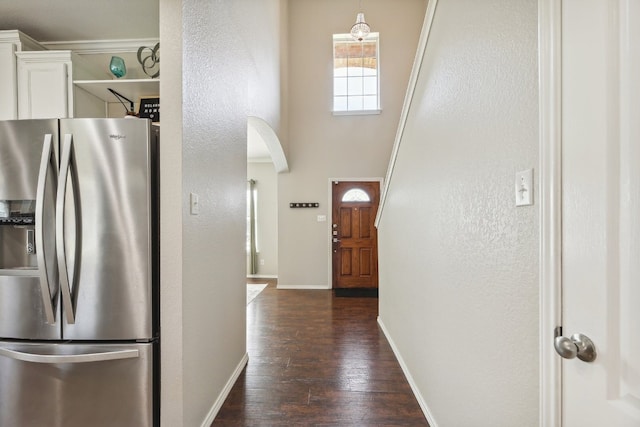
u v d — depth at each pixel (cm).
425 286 175
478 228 114
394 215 256
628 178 60
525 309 87
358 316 367
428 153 169
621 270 61
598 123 64
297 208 534
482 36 111
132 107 240
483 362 110
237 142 229
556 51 75
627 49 59
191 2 153
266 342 285
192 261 154
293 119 535
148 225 145
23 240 157
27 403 146
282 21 479
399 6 530
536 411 83
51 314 143
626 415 59
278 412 180
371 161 530
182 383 142
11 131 146
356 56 548
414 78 192
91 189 143
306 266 532
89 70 239
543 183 78
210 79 178
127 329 145
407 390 202
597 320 65
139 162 144
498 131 101
